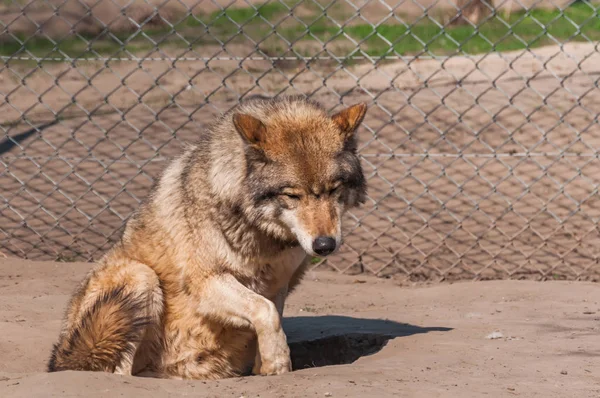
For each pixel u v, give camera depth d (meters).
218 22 33.16
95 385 6.01
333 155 6.86
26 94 21.50
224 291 7.07
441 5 34.78
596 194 12.92
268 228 6.90
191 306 7.31
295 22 34.03
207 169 7.13
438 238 11.81
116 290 7.23
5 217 12.68
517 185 13.47
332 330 8.64
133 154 15.16
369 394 5.78
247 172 6.86
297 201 6.76
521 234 11.80
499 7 32.16
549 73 20.75
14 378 6.29
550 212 11.88
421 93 18.88
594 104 17.23
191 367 7.55
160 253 7.37
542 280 10.55
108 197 13.22
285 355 6.90
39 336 8.35
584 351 7.08
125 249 7.61
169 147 15.49
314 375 6.49
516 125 16.14
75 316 7.46
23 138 16.31
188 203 7.20
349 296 10.19
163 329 7.45
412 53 26.75
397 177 13.91
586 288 9.98
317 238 6.60
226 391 6.03
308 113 7.15
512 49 26.25
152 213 7.49
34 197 12.52
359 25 32.44
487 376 6.31
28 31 30.64
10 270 11.05
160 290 7.34
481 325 8.34
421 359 6.97
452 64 23.09
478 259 11.17
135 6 33.78
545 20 33.09
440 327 8.41
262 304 6.93
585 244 11.40
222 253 7.07
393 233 12.04
